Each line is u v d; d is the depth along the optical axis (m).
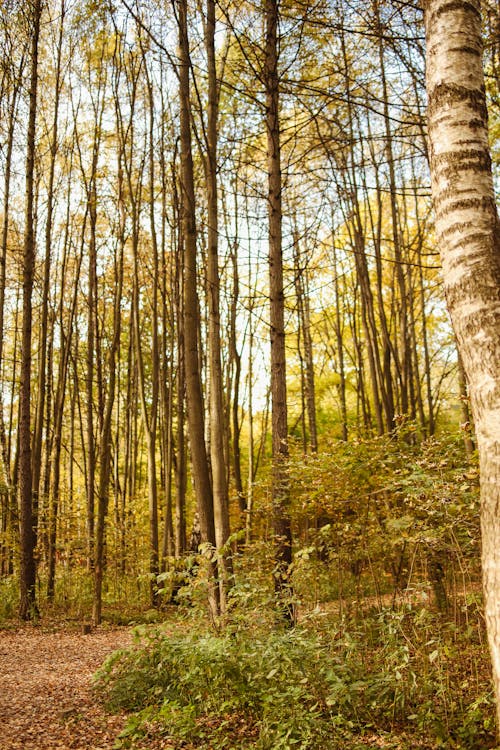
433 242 16.52
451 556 5.66
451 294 2.62
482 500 2.37
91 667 7.74
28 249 12.27
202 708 4.94
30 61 12.96
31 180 12.32
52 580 13.09
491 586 2.27
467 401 5.11
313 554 6.69
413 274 17.53
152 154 13.75
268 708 4.34
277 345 7.68
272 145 8.02
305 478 6.34
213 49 8.11
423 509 5.05
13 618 11.93
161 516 17.64
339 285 20.14
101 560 11.80
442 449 5.39
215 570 6.82
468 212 2.60
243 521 8.59
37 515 13.38
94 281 13.50
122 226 13.83
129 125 13.24
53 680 6.97
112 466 21.16
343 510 6.21
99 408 13.99
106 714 5.47
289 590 5.71
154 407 14.04
